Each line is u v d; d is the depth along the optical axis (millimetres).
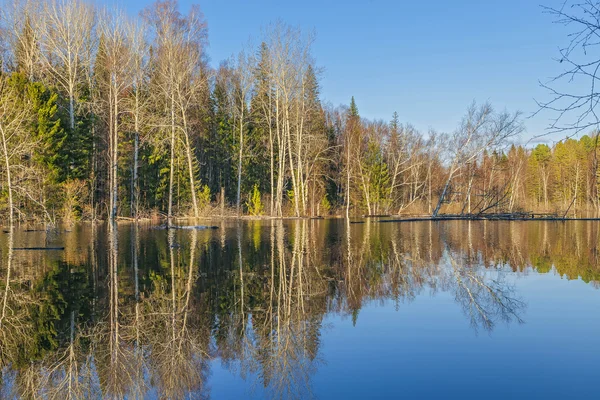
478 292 8141
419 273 10047
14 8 31625
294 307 7172
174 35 31125
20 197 22141
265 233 20391
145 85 33281
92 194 29109
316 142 37531
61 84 30359
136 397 4227
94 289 8492
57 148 24406
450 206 43188
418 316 6582
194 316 6711
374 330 5930
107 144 31938
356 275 9820
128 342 5641
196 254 13078
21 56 31016
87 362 5055
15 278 9539
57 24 30125
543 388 4043
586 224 25812
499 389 4055
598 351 5008
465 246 15031
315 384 4250
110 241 16703
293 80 34062
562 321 6211
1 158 20828
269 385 4336
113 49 27312
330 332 5887
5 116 21031
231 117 43156
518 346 5211
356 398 3914
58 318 6656
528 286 8633
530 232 20203
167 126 30141
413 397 3889
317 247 14797
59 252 13562
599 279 9289
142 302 7520
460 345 5285
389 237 18328
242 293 8125
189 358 5105
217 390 4281
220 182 43812
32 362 5062
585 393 3926
